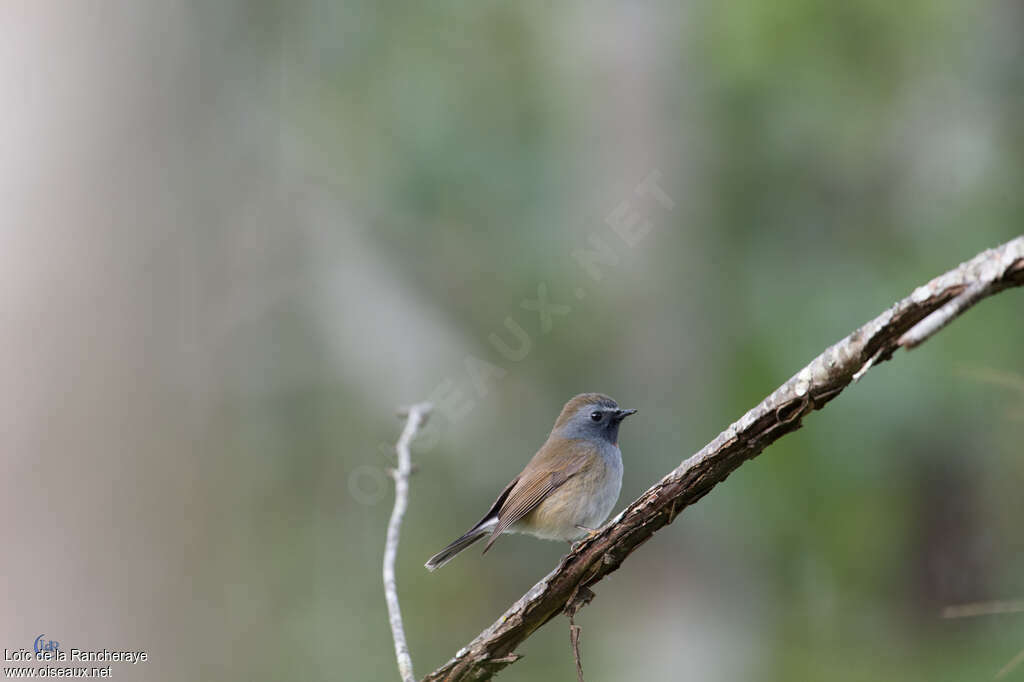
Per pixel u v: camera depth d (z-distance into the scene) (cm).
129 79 1023
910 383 1380
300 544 1315
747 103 1483
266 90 1403
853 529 1460
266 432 1271
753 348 1444
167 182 1055
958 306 361
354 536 1390
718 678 1405
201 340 1088
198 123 1111
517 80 1594
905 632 1419
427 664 1324
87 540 933
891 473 1439
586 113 1545
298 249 1419
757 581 1460
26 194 955
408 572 1405
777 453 1428
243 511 1138
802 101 1472
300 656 1249
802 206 1502
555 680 1374
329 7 1577
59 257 951
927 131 1498
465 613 1424
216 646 1045
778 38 1458
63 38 985
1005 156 1466
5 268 930
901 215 1487
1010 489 1422
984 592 1430
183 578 996
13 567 898
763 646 1423
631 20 1515
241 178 1262
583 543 481
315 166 1491
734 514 1450
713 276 1483
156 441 994
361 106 1569
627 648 1444
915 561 1472
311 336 1395
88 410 944
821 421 1420
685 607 1460
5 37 968
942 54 1498
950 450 1420
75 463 932
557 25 1590
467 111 1580
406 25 1608
